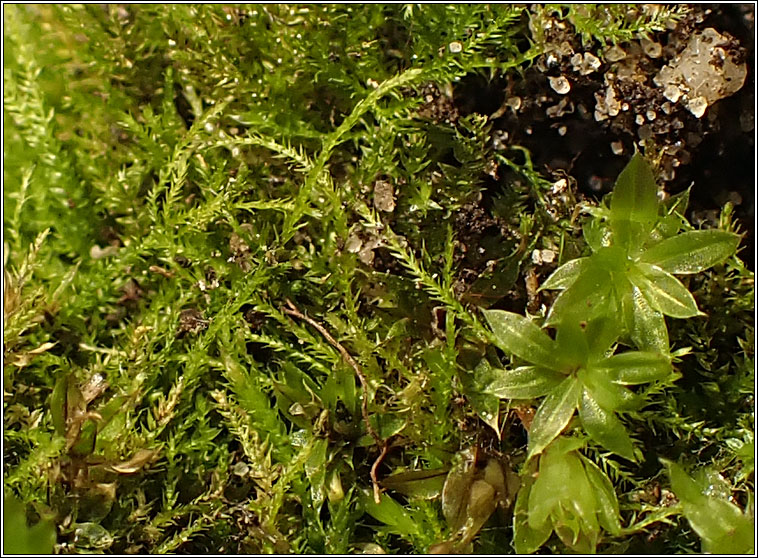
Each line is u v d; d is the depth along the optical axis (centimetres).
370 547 5
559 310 5
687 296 5
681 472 5
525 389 5
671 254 5
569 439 5
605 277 5
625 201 5
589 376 5
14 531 5
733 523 5
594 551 5
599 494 5
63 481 5
